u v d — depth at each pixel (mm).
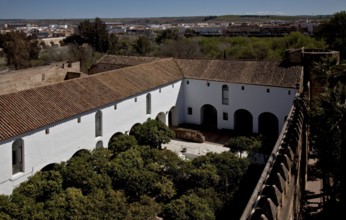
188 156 46875
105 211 26953
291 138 30688
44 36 189250
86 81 43750
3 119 32156
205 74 56812
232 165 33656
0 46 106312
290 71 51781
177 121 57812
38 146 33844
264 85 51188
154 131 43438
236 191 32094
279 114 51031
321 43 92250
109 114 42500
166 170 34969
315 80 51656
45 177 31219
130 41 130125
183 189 33406
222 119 56406
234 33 146000
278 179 20516
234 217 29484
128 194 31500
